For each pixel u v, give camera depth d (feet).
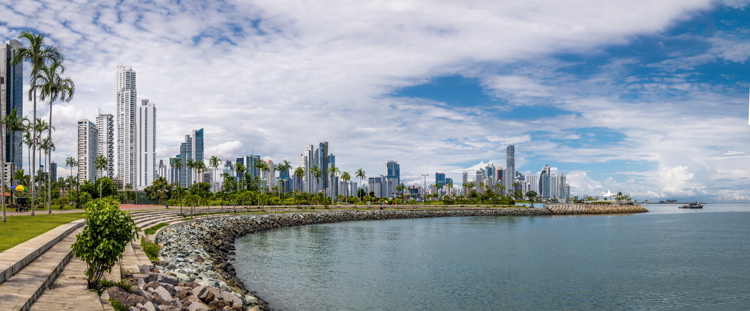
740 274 170.19
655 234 346.95
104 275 73.56
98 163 554.87
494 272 164.45
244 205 488.44
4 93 442.50
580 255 215.10
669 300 128.67
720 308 120.98
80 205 373.61
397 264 176.45
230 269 144.97
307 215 392.68
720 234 353.31
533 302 122.42
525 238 291.58
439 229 347.97
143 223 190.29
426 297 124.06
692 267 185.78
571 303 122.83
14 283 58.59
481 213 599.98
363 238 267.80
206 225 250.78
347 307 110.83
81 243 61.46
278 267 160.76
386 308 111.75
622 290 139.64
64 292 60.44
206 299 83.41
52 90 195.11
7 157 574.56
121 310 57.06
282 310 105.50
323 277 145.48
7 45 413.80
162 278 83.51
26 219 171.01
